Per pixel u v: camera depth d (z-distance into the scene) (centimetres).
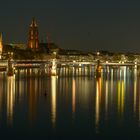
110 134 10975
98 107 14612
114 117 12838
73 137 10725
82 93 19062
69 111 13788
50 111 13775
